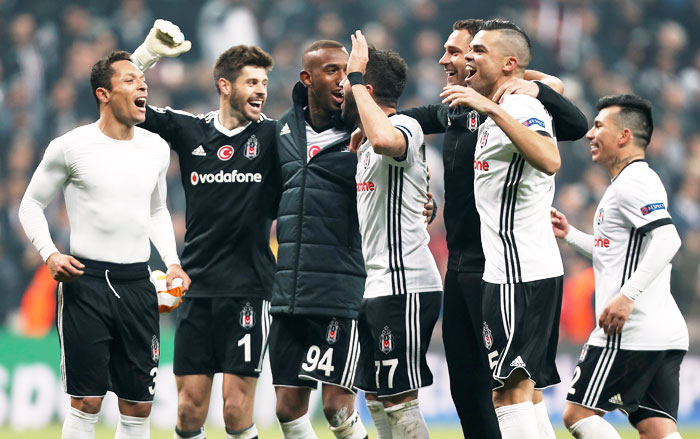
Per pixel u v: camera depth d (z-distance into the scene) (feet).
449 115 63.93
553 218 72.74
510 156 57.62
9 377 128.98
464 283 62.59
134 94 67.62
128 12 205.67
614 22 229.25
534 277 57.82
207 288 73.10
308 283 69.36
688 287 172.14
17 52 199.00
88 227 67.41
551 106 59.00
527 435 57.21
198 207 73.46
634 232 66.03
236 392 72.59
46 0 207.00
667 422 67.26
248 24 211.61
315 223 69.72
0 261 168.55
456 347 64.18
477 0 224.33
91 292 66.74
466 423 65.21
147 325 68.64
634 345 65.92
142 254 68.95
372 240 65.21
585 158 192.85
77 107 193.67
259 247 73.46
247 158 73.10
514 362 57.00
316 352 69.72
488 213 59.00
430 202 66.74
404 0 224.12
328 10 219.61
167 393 129.39
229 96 73.05
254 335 72.69
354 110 65.87
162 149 70.54
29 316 151.12
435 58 216.95
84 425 67.26
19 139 187.73
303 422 71.82
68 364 66.80
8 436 118.32
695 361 145.07
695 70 230.07
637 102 67.77
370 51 65.46
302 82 70.95
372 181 64.39
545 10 224.74
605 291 67.05
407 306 64.18
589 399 66.90
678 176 203.72
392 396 65.21
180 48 74.54
